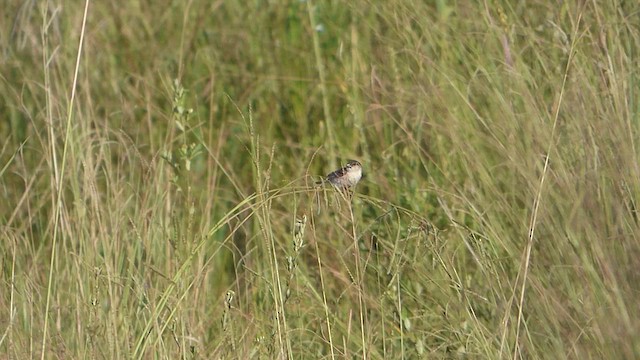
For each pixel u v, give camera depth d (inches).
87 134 452.8
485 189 399.2
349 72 513.7
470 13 479.2
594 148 368.5
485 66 452.8
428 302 382.6
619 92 398.3
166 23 616.4
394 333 367.9
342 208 414.0
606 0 449.7
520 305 320.2
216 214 473.4
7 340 356.8
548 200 364.2
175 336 337.4
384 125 476.7
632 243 337.4
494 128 411.2
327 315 334.3
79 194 424.8
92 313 353.4
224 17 614.9
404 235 396.8
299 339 368.8
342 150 477.7
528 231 346.0
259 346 340.8
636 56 435.5
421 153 451.2
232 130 530.9
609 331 320.2
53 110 504.1
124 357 338.6
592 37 425.1
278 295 344.8
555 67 441.4
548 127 390.6
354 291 384.5
